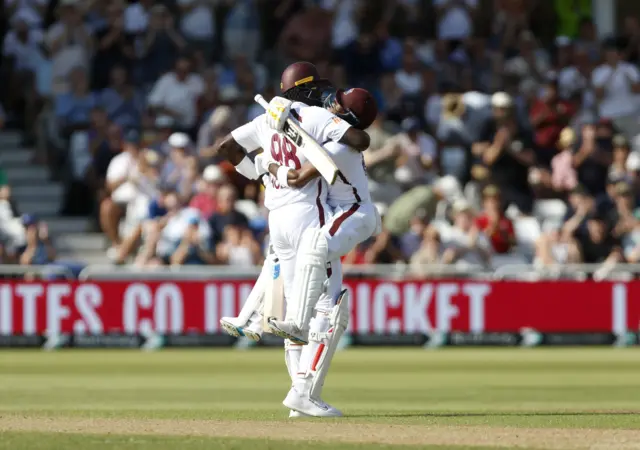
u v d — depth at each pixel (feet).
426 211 178.91
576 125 211.20
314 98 77.30
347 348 171.01
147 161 193.06
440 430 65.77
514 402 101.14
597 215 185.37
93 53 218.59
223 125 196.44
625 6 251.39
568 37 243.40
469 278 175.11
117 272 171.53
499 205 183.73
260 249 178.91
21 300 168.45
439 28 226.79
